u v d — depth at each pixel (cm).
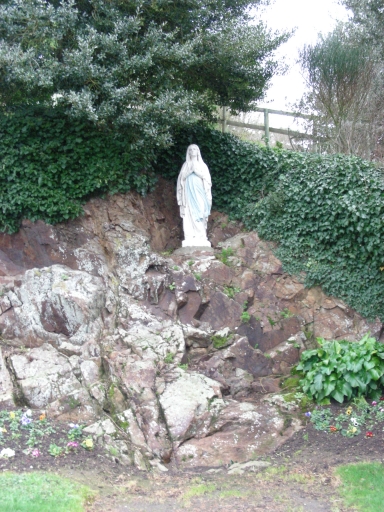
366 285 1236
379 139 1689
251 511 706
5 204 1217
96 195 1306
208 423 926
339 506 718
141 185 1337
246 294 1213
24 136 1235
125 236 1259
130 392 946
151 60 1247
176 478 834
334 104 1634
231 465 878
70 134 1273
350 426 933
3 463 763
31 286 1107
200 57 1327
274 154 1399
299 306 1245
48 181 1241
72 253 1227
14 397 931
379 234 1203
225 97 1471
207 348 1109
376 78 1614
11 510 627
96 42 1234
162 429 906
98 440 863
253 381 1078
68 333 1073
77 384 958
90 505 702
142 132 1279
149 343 1052
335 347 1045
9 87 1247
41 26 1208
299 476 811
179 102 1259
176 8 1334
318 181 1277
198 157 1333
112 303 1136
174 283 1171
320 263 1273
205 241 1308
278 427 941
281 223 1306
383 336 1220
